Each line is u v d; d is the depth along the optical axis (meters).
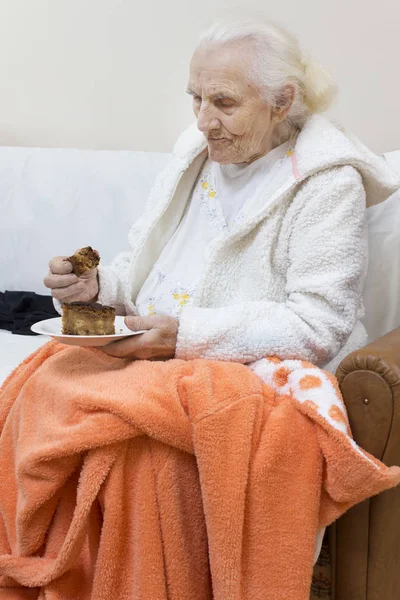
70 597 1.00
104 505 0.97
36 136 2.21
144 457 0.97
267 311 1.15
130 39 2.04
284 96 1.22
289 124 1.30
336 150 1.18
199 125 1.21
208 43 1.17
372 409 1.00
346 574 1.07
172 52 2.02
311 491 0.96
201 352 1.13
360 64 1.84
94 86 2.11
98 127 2.14
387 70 1.82
